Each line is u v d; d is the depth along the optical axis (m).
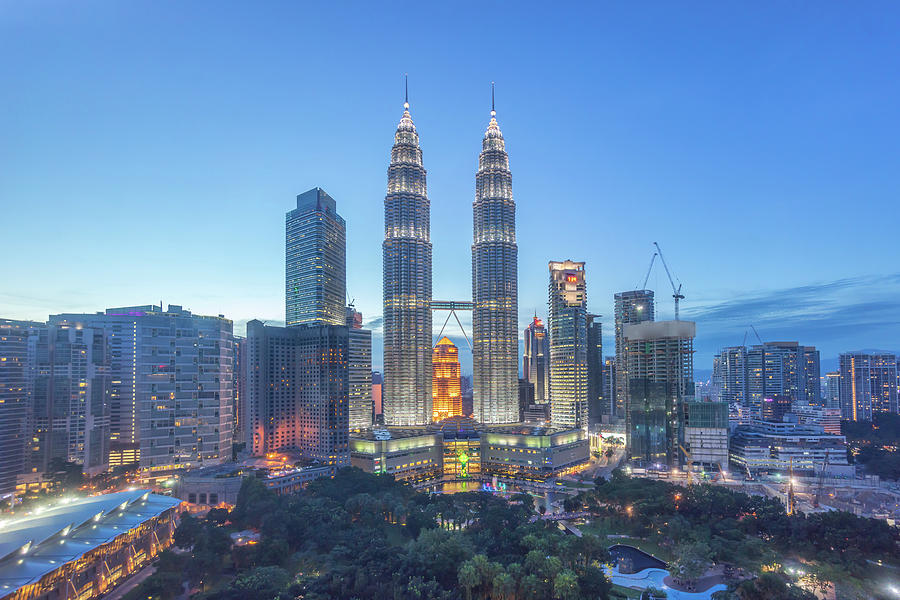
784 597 190.00
